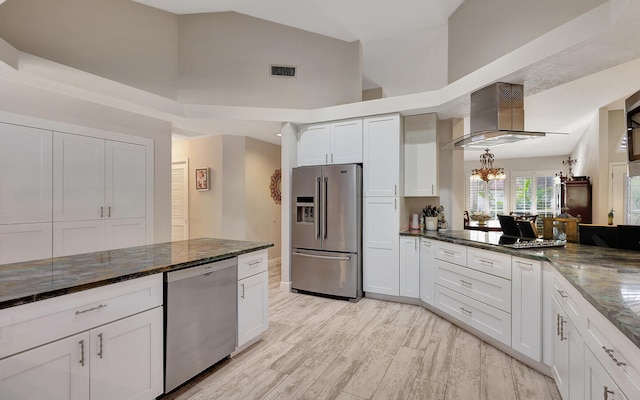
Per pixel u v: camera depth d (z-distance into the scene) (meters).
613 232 2.49
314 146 4.30
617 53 2.23
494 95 2.82
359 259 3.95
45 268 1.82
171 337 1.93
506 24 2.75
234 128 4.70
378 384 2.13
